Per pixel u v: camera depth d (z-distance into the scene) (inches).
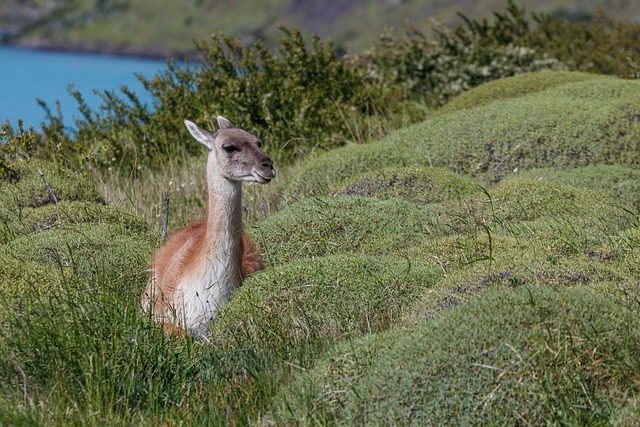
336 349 911.7
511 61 2182.6
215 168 1063.6
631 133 1551.4
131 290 1146.0
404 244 1215.6
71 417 860.0
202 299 1058.7
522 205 1309.1
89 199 1523.1
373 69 2220.7
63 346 937.5
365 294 1046.4
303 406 845.8
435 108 2054.6
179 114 1909.4
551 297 891.4
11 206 1425.9
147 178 1756.9
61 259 1208.8
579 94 1717.5
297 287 1058.7
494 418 791.7
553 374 814.5
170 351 973.2
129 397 906.1
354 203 1304.1
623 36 2516.0
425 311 978.7
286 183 1546.5
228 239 1063.0
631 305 961.5
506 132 1589.6
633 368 828.0
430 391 813.9
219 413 884.0
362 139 1872.5
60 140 1856.5
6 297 1061.8
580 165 1526.8
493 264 1052.5
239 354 968.3
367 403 827.4
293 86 1939.0
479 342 839.1
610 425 785.6
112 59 6569.9
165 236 1295.5
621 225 1253.1
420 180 1419.8
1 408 864.3
